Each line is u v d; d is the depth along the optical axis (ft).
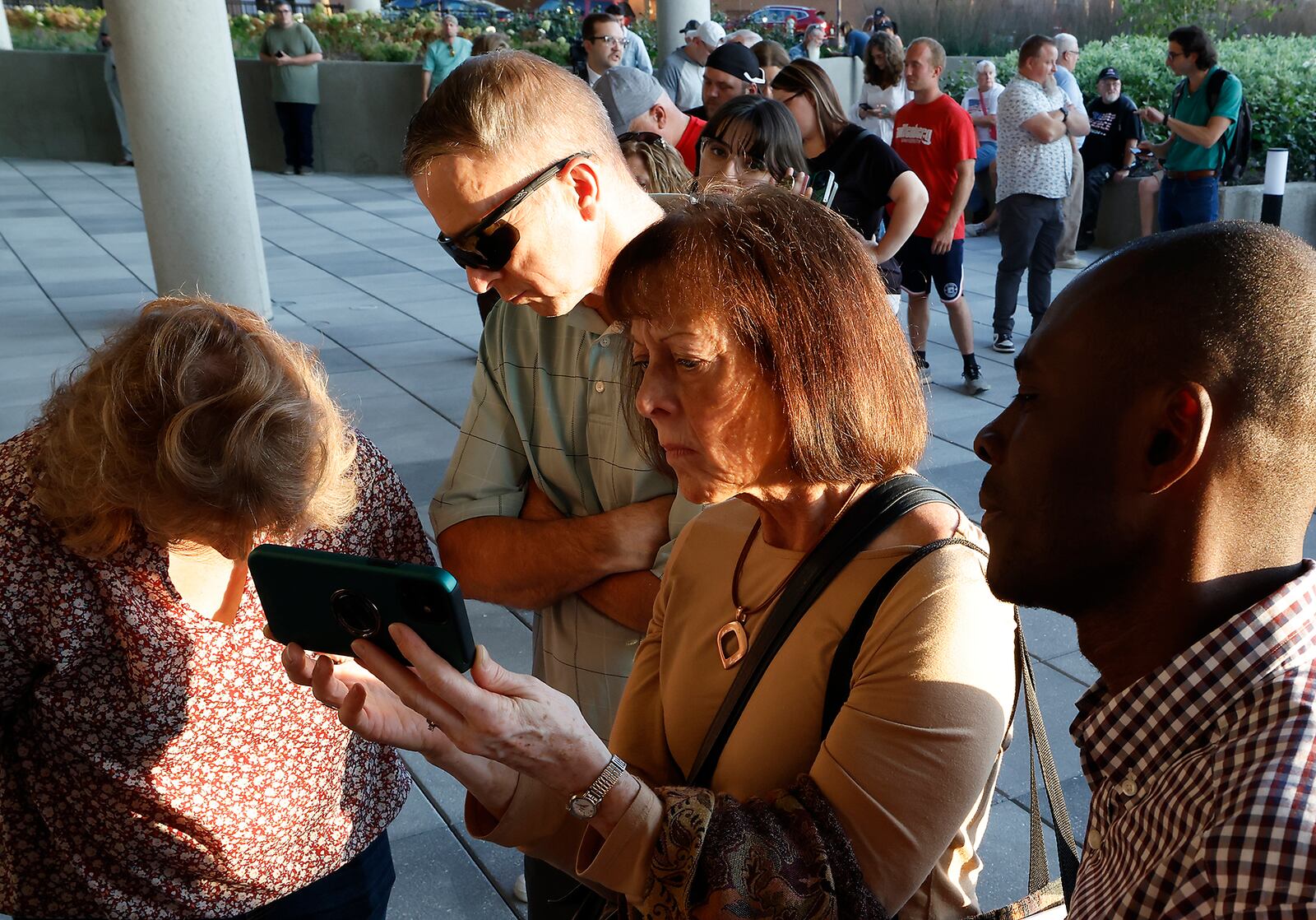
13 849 5.45
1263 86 36.42
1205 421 2.83
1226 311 2.84
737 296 4.08
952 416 21.33
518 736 3.97
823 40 58.29
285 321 28.76
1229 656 2.90
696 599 4.94
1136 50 45.42
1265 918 2.43
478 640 13.52
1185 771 2.87
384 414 21.70
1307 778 2.55
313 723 5.55
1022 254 25.04
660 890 3.97
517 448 6.83
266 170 57.16
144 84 25.43
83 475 4.76
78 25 63.98
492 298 13.12
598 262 6.04
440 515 6.85
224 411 4.81
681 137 19.62
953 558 4.22
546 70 5.83
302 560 4.06
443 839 10.43
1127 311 2.96
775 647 4.46
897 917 4.39
